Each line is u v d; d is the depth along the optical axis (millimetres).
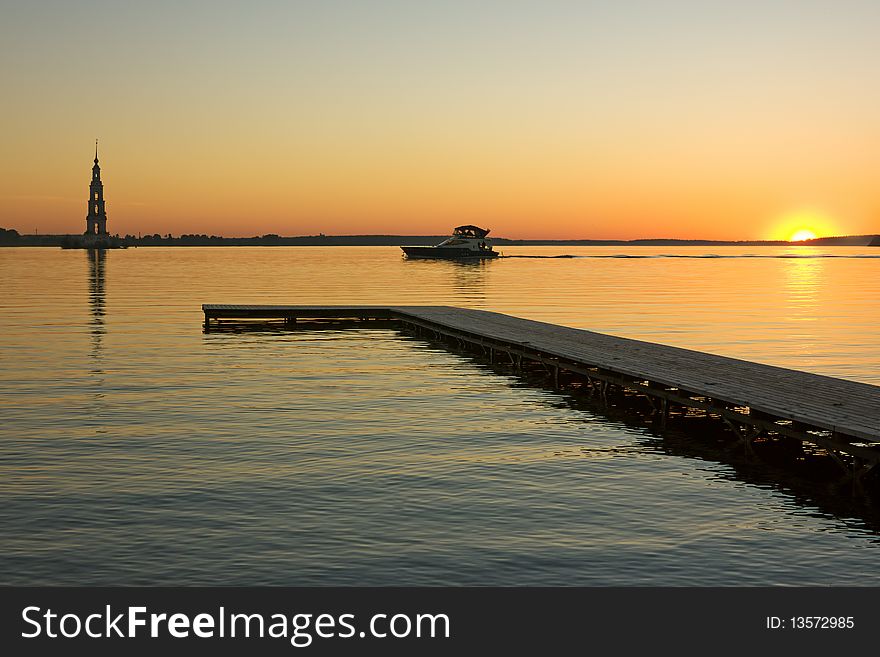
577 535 14070
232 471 17594
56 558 13008
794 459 19375
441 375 31062
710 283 98500
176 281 99625
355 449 19609
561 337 34875
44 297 71062
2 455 18828
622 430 22266
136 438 20531
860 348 38562
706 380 23391
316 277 112062
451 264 173125
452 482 16953
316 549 13367
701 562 13078
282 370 31844
